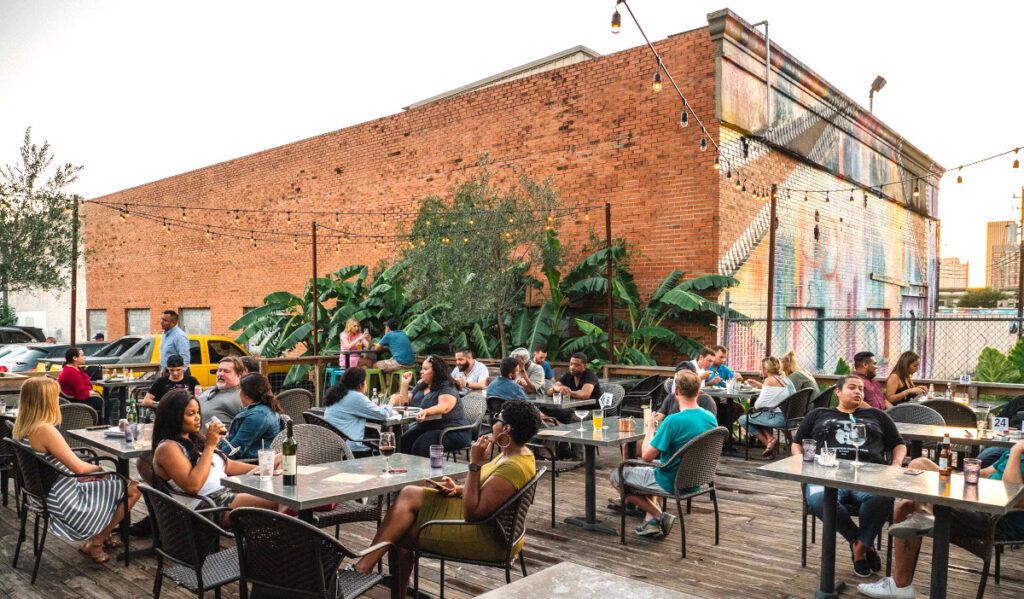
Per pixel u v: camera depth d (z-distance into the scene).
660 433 4.79
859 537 4.31
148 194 23.59
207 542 3.09
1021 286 16.38
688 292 10.63
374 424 7.09
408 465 4.08
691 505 6.11
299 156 18.30
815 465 4.00
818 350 14.31
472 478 3.33
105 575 4.38
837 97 14.73
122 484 4.53
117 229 25.22
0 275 11.39
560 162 12.92
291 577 2.84
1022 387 8.08
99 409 9.31
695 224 11.16
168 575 3.17
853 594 4.05
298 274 18.36
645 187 11.77
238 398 5.92
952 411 6.67
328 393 6.05
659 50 11.58
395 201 15.91
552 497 5.48
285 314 14.89
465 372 8.66
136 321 24.50
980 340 20.20
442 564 3.61
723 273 11.05
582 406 7.82
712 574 4.42
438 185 14.99
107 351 12.02
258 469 4.12
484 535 3.40
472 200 12.13
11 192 11.52
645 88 11.76
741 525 5.50
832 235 14.88
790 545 5.00
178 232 22.38
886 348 17.92
